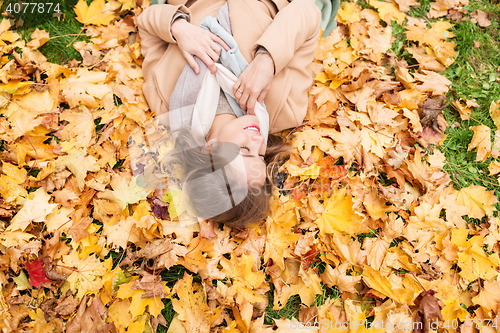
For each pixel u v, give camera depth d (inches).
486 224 68.5
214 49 58.4
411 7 83.6
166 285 62.8
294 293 61.6
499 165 71.8
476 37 81.7
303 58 65.0
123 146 66.0
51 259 58.4
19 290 57.5
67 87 66.6
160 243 60.9
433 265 64.2
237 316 58.6
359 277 60.9
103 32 72.9
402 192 68.0
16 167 61.0
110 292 58.4
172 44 63.7
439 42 79.9
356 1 82.4
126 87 69.3
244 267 60.1
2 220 59.8
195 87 58.8
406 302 59.9
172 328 58.3
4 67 66.8
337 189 67.3
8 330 53.7
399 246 65.5
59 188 61.7
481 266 63.4
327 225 63.8
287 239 61.7
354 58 76.4
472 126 75.7
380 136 70.7
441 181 70.1
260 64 56.7
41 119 64.1
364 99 72.1
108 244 60.2
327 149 68.9
